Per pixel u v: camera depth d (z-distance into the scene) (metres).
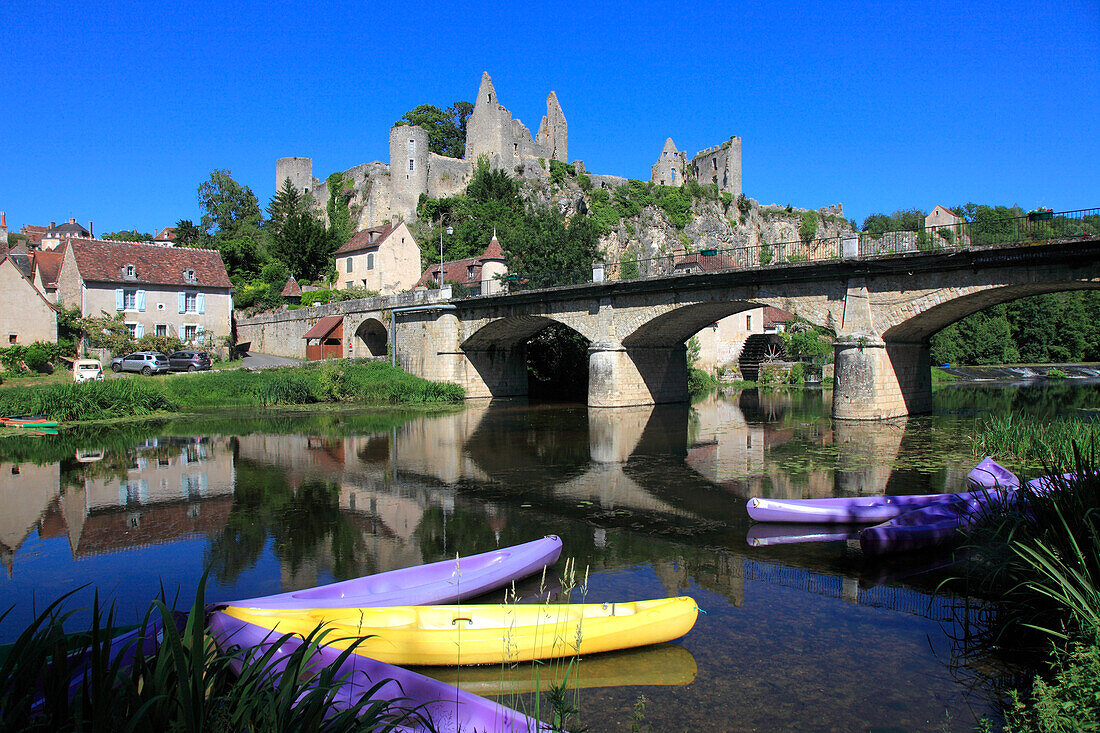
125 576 8.84
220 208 75.75
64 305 42.91
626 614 6.31
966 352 62.28
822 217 104.88
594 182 85.38
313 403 32.59
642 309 28.64
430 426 24.73
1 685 3.32
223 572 8.93
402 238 59.41
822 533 10.61
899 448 17.72
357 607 6.44
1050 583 6.42
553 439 21.30
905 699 5.69
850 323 22.47
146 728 3.14
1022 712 5.09
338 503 12.77
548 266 46.88
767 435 21.44
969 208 76.38
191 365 38.38
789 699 5.70
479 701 4.61
